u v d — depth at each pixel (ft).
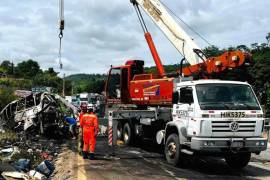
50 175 33.60
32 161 38.73
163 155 46.37
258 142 36.37
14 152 40.78
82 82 371.56
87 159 42.39
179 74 47.16
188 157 39.32
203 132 35.55
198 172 36.50
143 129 51.31
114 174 33.86
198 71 45.75
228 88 37.40
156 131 48.21
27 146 47.70
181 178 33.12
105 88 64.03
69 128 63.67
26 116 62.59
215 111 35.78
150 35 54.80
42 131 61.05
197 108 36.06
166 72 52.13
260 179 34.01
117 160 42.06
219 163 42.68
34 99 63.93
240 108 36.50
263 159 46.21
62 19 48.57
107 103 63.41
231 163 39.99
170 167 38.42
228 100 36.76
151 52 54.19
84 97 179.93
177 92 40.34
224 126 35.88
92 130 42.93
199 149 35.32
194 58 48.62
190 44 49.62
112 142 46.11
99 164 39.14
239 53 41.42
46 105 61.36
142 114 48.67
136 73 59.21
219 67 43.29
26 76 288.71
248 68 42.29
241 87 37.83
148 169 36.88
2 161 35.06
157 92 50.31
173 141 39.52
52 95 64.85
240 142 35.86
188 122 37.45
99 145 55.47
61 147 52.49
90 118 43.01
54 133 62.64
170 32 51.24
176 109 40.34
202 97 36.58
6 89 112.37
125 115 47.83
